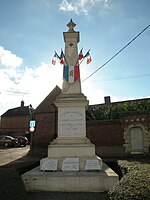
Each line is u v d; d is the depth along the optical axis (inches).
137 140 525.3
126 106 634.8
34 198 182.5
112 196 121.0
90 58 336.5
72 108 290.2
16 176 177.5
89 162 241.9
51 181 208.2
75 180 207.3
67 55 334.6
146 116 522.6
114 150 531.2
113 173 221.6
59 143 274.4
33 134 642.2
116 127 549.3
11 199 142.2
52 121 633.6
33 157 540.1
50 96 674.8
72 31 348.5
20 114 1451.8
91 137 563.5
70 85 310.5
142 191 117.0
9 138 914.7
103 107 682.2
